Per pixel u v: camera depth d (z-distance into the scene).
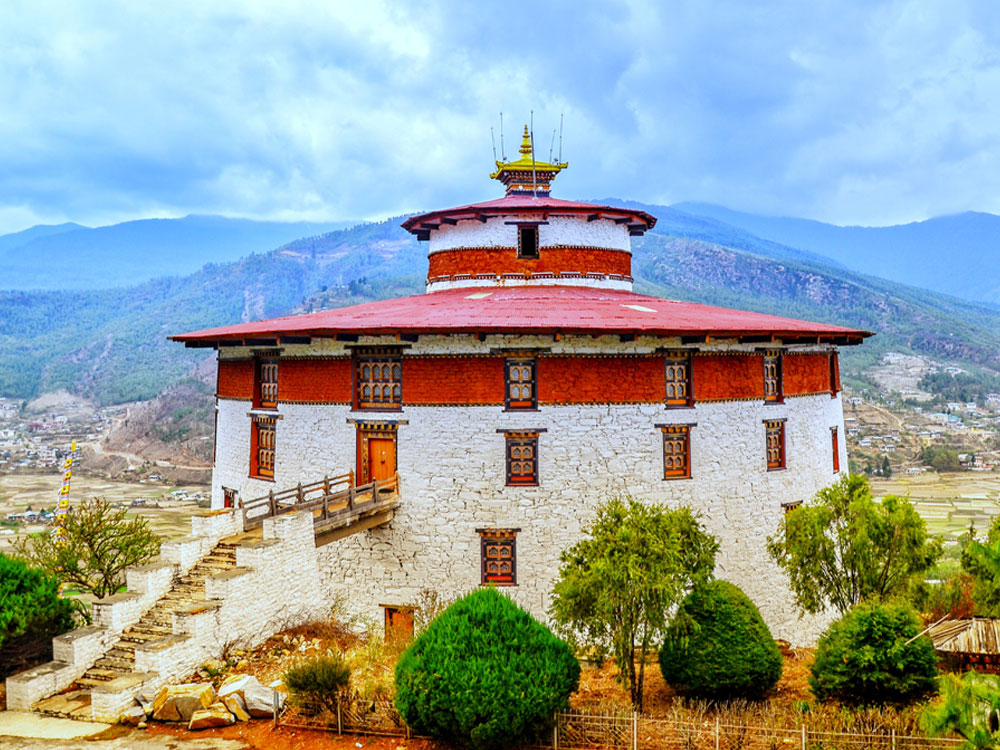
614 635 18.66
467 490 27.17
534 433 27.03
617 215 36.06
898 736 16.31
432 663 16.62
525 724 16.33
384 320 27.39
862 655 18.17
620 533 19.08
